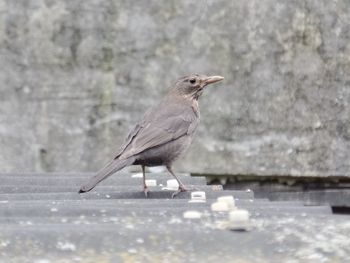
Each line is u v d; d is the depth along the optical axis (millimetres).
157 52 14031
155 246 7609
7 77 14227
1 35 14195
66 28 14148
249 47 13961
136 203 9609
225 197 9406
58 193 10297
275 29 13953
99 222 8352
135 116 14094
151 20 14008
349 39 14016
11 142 14266
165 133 11578
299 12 13953
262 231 7891
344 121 14109
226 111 14062
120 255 7465
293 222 8250
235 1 13914
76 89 14188
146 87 14062
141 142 11414
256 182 14422
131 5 14031
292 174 14148
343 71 14047
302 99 14070
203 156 14094
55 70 14203
